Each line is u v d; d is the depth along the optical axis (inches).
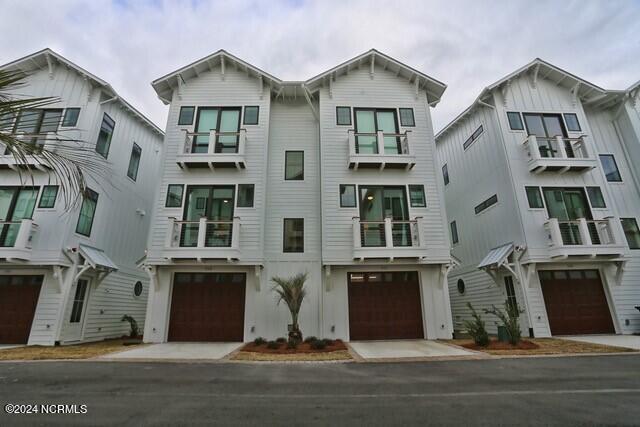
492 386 211.8
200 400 183.5
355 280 477.1
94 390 203.5
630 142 559.5
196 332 449.1
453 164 709.3
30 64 512.1
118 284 557.9
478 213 604.4
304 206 505.7
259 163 493.7
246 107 524.1
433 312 459.8
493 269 536.4
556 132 544.7
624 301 486.0
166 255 433.1
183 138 480.4
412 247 447.2
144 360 306.8
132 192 608.4
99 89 514.0
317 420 152.7
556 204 504.4
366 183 491.2
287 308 458.0
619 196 539.8
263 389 207.5
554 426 144.6
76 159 120.2
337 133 514.9
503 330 389.7
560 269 496.4
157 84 522.0
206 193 480.4
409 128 520.1
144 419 153.4
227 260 445.1
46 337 421.4
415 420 152.4
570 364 280.8
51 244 437.7
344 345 400.5
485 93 566.6
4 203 454.6
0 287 447.5
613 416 156.0
